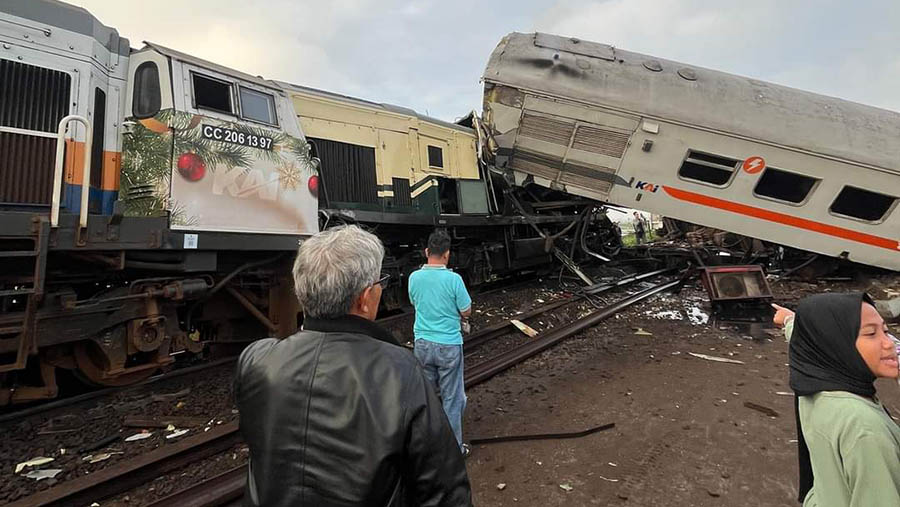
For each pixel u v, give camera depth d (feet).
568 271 41.63
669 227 66.13
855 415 4.23
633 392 15.58
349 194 22.99
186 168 14.08
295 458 3.86
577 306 29.48
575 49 29.60
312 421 3.88
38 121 12.46
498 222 31.81
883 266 27.84
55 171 11.56
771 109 26.61
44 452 10.92
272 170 16.55
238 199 15.43
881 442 4.04
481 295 31.63
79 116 12.17
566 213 42.68
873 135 26.17
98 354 13.65
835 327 4.58
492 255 33.27
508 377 17.02
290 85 21.83
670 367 18.29
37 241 11.14
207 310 17.21
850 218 26.78
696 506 9.46
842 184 25.91
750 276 26.61
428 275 10.68
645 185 28.19
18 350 11.12
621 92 26.96
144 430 12.32
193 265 14.48
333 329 4.42
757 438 12.30
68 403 13.25
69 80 13.05
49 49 12.80
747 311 26.43
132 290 13.55
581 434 12.45
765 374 17.34
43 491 9.40
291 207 17.15
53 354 13.01
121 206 12.67
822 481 4.51
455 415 10.57
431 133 28.73
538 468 10.89
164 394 14.55
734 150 26.27
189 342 15.51
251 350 4.59
